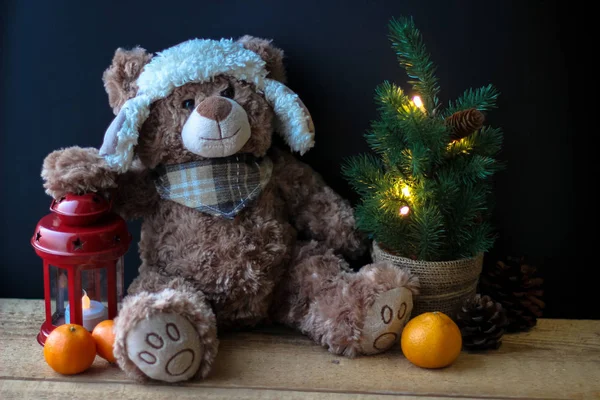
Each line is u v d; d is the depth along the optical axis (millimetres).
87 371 868
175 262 909
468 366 892
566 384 862
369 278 894
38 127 1002
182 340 823
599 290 1047
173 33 981
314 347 925
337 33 986
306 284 936
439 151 888
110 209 913
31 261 1038
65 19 972
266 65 928
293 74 998
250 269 903
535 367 893
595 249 1035
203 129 870
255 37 963
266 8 979
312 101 1007
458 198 916
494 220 1034
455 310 940
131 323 816
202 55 885
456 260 914
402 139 917
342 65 996
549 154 1014
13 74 986
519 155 1015
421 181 899
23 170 1014
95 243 868
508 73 995
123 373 866
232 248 901
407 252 939
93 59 983
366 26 985
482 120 872
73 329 852
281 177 964
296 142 925
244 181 917
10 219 1028
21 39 976
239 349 917
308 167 992
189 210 910
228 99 885
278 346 926
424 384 857
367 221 921
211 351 849
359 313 884
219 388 845
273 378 862
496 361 904
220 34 985
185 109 889
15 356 890
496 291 979
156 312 818
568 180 1019
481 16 981
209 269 899
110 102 923
